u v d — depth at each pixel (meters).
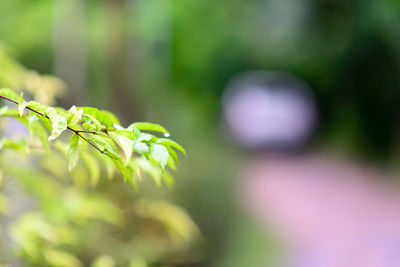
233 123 14.43
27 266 1.73
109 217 1.74
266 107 13.98
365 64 12.12
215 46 13.56
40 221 1.50
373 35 11.44
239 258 4.49
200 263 3.87
